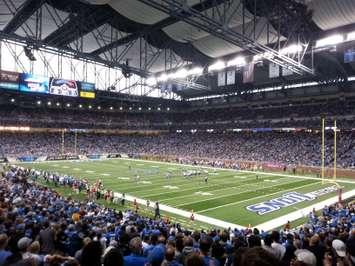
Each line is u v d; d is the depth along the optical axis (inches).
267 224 912.9
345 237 340.8
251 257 88.7
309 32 1397.6
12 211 525.3
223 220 952.9
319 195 1306.6
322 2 1251.8
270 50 1173.7
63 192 1333.7
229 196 1278.3
